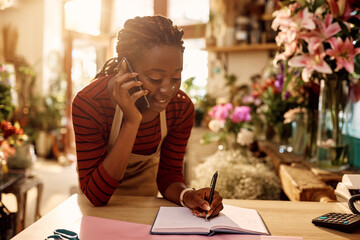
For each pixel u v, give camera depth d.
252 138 2.41
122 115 1.07
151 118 1.15
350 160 1.67
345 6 1.35
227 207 1.02
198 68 4.80
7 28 6.40
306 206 1.06
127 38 1.00
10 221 2.08
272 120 2.39
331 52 1.34
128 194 1.34
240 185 1.62
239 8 4.21
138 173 1.33
